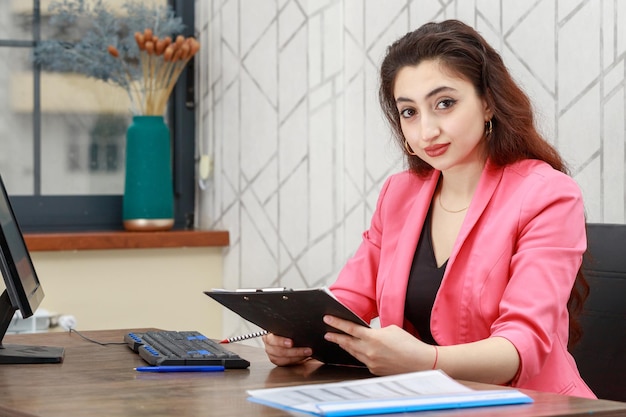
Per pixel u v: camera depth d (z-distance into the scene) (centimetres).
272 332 189
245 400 150
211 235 413
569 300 211
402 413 135
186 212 441
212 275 423
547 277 185
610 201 263
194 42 408
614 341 214
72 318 371
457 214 211
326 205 363
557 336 196
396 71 204
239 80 411
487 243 197
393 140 330
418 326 210
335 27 358
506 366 174
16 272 193
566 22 275
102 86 427
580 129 271
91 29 420
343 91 357
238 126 412
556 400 147
